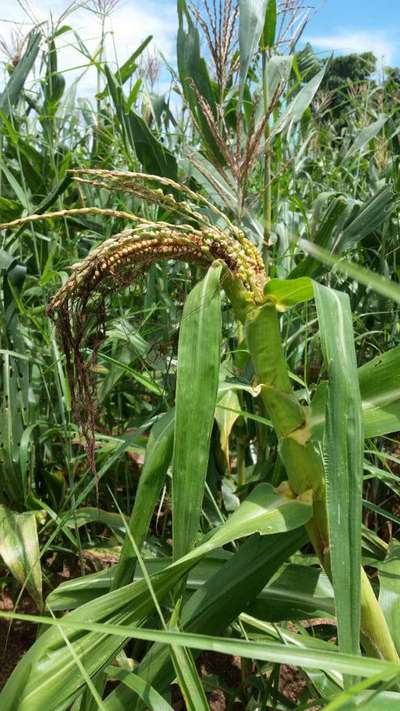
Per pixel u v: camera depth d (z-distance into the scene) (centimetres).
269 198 80
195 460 45
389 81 211
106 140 161
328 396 41
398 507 110
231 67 75
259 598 62
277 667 69
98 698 35
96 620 45
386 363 50
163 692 58
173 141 160
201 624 55
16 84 124
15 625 90
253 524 47
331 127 221
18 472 93
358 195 172
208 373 46
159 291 101
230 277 50
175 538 45
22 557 79
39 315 113
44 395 109
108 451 91
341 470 40
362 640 50
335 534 38
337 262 34
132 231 48
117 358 99
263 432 93
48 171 140
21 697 42
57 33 135
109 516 90
